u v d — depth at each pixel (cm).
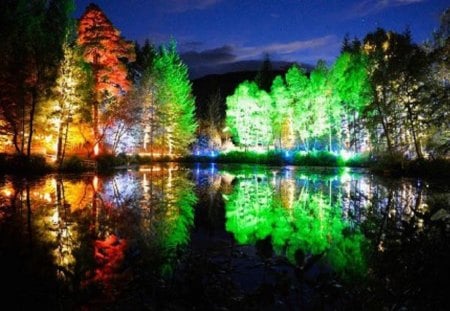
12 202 1411
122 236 908
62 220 1091
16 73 2583
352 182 2291
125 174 2795
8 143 2839
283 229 1014
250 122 5181
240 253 722
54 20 2941
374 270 552
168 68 4909
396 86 2828
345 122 4459
